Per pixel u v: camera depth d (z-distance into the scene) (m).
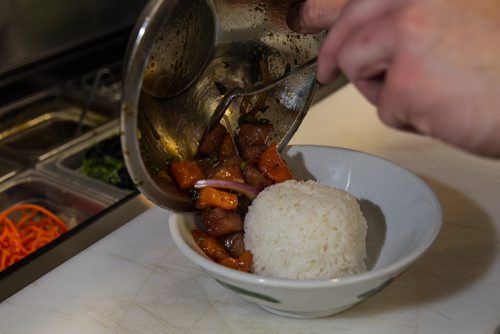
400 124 0.62
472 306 0.87
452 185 1.17
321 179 1.04
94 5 1.96
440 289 0.90
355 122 1.44
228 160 0.93
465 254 0.98
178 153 0.90
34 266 1.00
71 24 1.92
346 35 0.62
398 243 0.91
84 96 1.86
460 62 0.56
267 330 0.85
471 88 0.56
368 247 0.95
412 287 0.91
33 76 1.85
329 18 0.82
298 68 0.90
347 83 1.66
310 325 0.85
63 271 0.98
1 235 1.29
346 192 0.93
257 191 0.94
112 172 1.50
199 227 0.91
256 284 0.75
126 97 0.70
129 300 0.92
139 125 0.80
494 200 1.11
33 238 1.31
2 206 1.42
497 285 0.91
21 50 1.81
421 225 0.87
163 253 1.02
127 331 0.86
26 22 1.79
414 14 0.56
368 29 0.59
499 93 0.55
